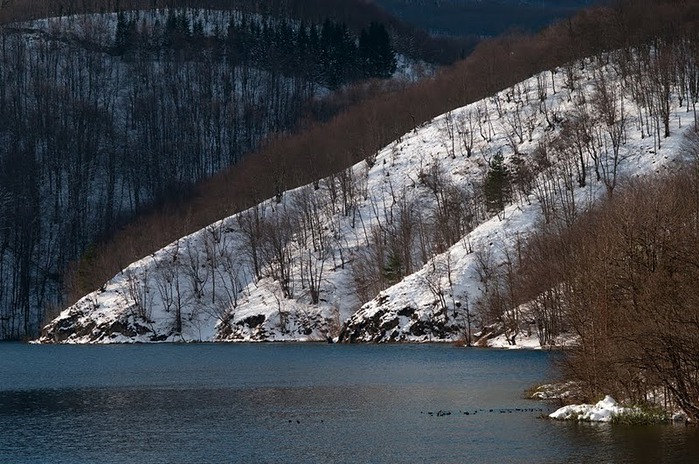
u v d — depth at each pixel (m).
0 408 76.31
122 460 52.03
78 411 73.56
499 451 49.47
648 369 52.44
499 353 120.38
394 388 83.06
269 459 50.81
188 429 62.50
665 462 44.56
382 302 157.38
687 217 68.12
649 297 53.84
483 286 148.88
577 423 56.59
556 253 122.25
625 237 59.72
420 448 51.75
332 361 118.19
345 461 49.53
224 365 117.38
